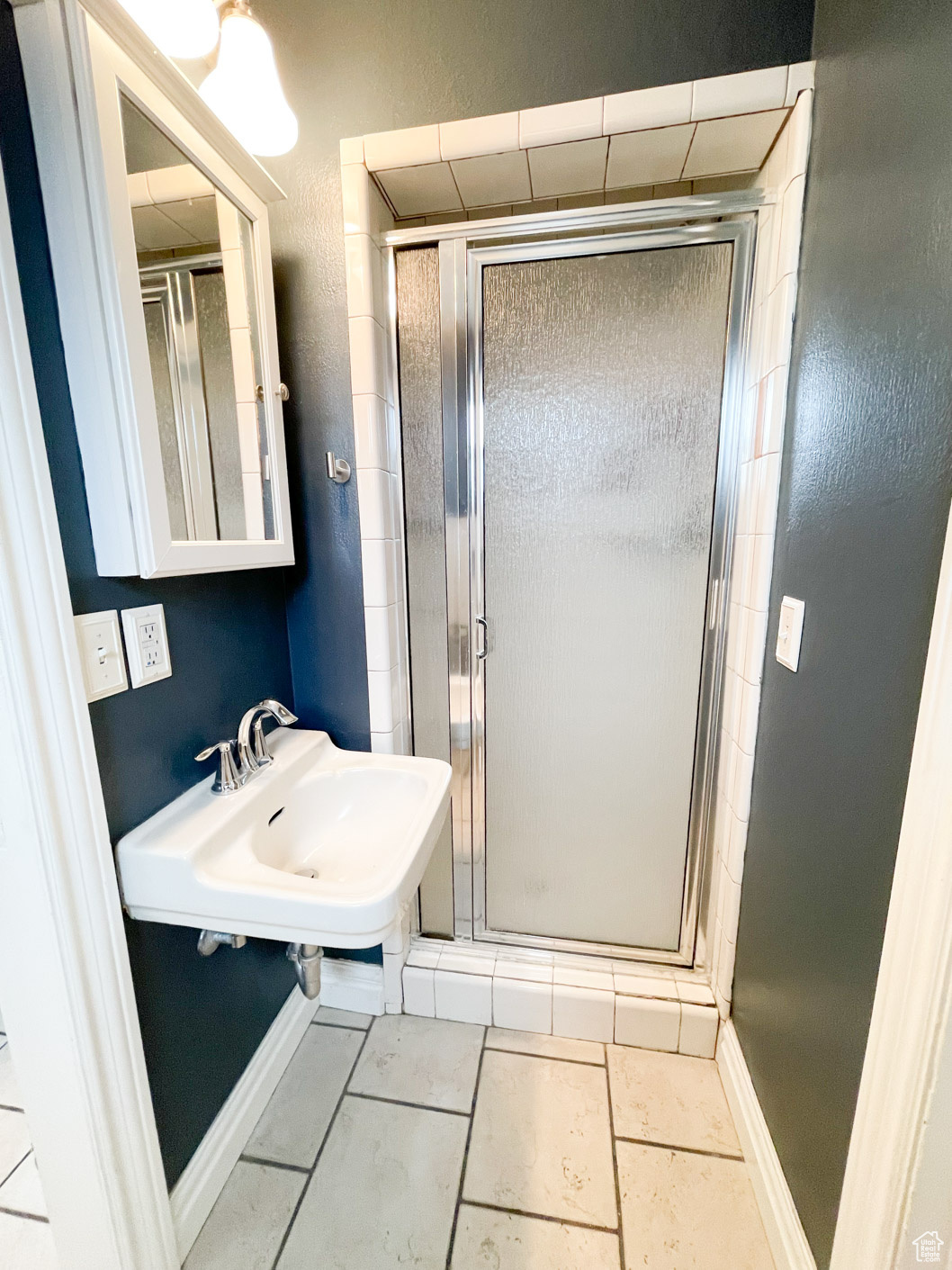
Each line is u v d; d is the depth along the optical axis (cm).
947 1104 58
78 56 63
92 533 74
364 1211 100
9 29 62
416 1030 137
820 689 84
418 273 118
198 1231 96
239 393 100
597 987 133
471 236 113
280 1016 128
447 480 125
